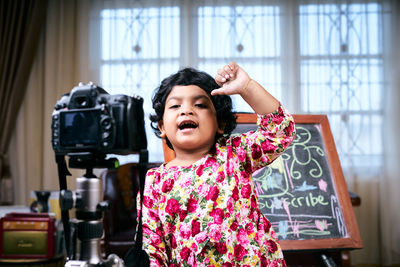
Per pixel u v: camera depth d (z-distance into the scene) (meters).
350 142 3.84
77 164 1.00
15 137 3.98
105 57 4.03
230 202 0.93
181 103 0.96
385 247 3.77
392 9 3.91
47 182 3.89
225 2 3.98
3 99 3.88
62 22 4.00
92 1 4.05
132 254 0.91
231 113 1.05
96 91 0.96
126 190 2.98
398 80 3.87
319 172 1.62
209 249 0.91
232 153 0.98
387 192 3.84
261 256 0.93
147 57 4.00
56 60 4.00
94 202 0.96
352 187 3.80
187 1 3.98
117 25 4.02
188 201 0.94
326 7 3.94
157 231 0.95
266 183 1.59
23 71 3.90
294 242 1.43
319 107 3.90
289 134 0.96
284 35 3.96
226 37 3.97
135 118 0.95
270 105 0.94
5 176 3.82
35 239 1.96
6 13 3.92
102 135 0.92
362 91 3.89
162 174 0.99
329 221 1.52
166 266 0.92
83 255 0.96
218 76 0.94
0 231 1.96
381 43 3.91
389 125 3.86
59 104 0.99
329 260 1.45
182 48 3.99
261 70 3.95
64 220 0.97
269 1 3.97
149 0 4.02
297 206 1.54
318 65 3.92
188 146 0.95
